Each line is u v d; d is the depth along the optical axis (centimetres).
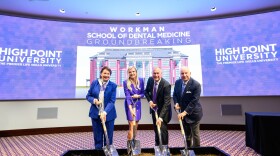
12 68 447
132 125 250
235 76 468
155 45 506
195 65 492
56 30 487
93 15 488
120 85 490
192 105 232
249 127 302
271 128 262
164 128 230
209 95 478
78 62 488
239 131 459
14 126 433
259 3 443
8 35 454
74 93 478
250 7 459
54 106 466
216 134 430
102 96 228
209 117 482
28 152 312
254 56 459
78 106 480
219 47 485
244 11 478
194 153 141
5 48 448
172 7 459
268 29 455
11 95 440
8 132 427
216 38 488
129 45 506
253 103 458
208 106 485
